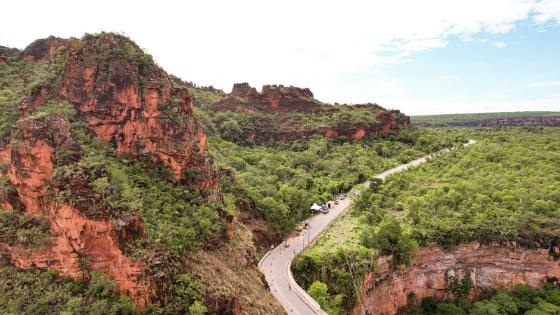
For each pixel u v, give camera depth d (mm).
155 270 38844
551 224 92000
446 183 121188
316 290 64562
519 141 186500
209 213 53031
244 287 48812
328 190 120938
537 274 90188
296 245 81500
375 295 76750
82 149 46188
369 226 88500
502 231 89625
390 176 130750
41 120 44906
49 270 39438
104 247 39125
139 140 51438
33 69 68812
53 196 40531
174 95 57000
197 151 57719
